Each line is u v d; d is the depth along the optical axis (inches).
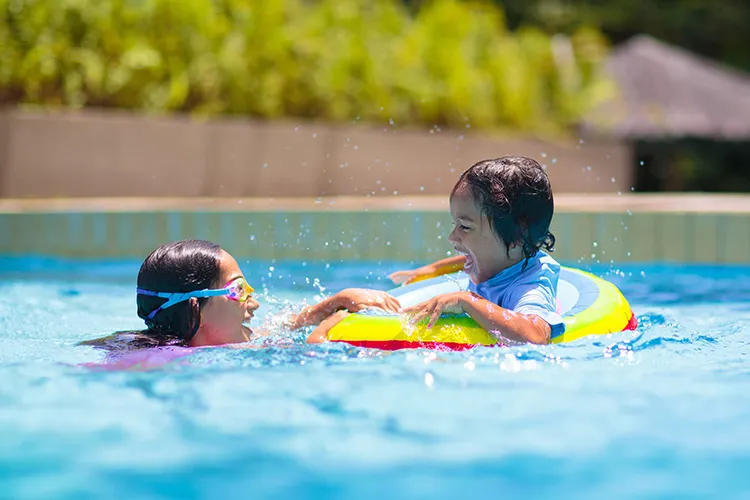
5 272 345.1
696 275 337.4
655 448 114.1
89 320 235.1
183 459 110.9
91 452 113.3
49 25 508.4
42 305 266.1
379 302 181.3
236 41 554.3
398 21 650.2
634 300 276.2
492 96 666.2
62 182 481.4
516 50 711.1
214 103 546.6
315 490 100.7
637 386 144.4
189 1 536.4
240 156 530.6
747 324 219.3
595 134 740.7
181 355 165.3
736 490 100.6
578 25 1180.5
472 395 137.9
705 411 130.2
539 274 179.6
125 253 386.9
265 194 538.0
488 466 108.0
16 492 100.7
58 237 386.6
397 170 577.6
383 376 148.9
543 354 163.5
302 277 331.3
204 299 173.9
